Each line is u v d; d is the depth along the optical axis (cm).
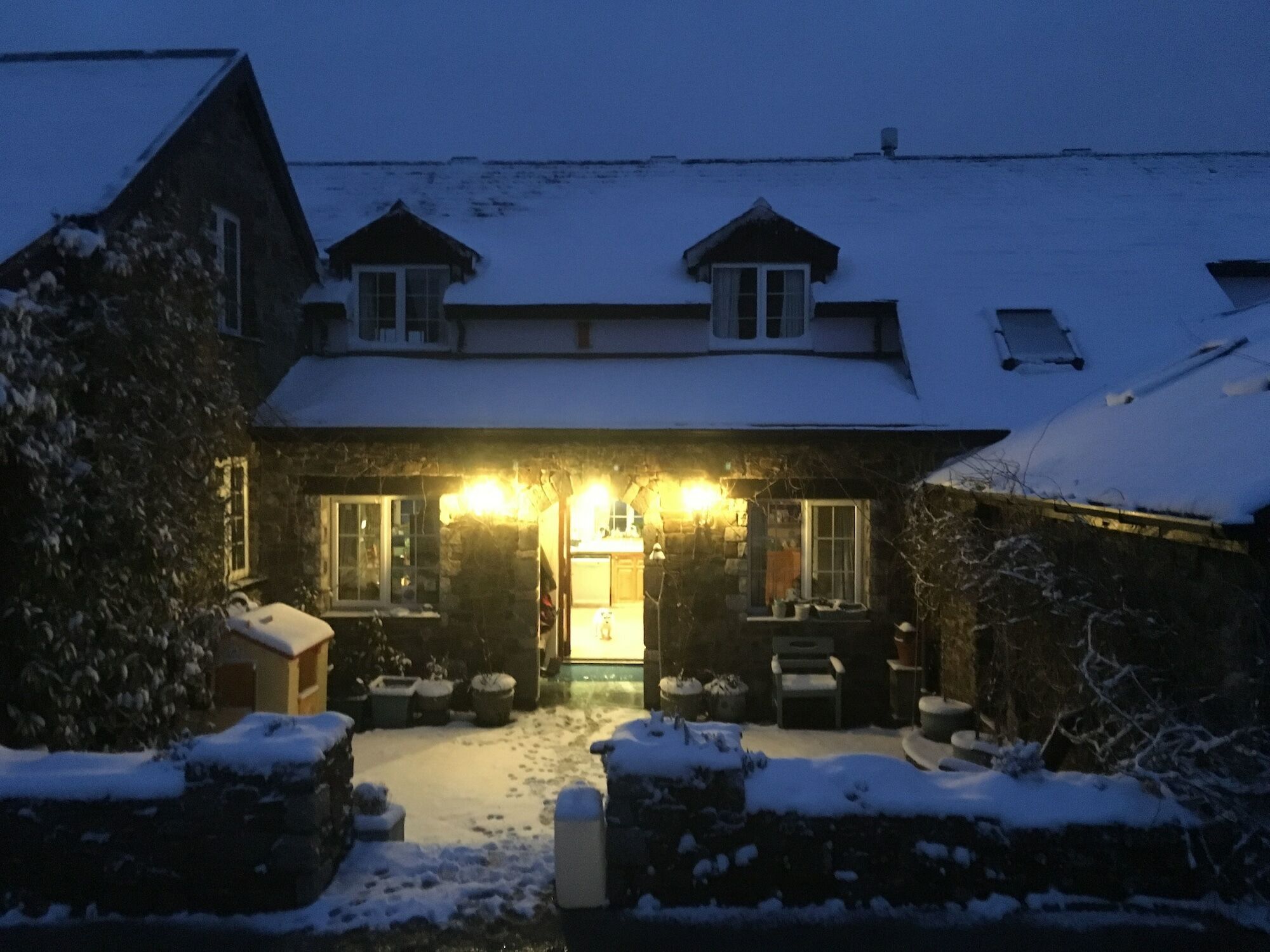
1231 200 1223
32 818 465
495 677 915
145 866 466
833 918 452
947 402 941
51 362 587
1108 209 1211
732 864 465
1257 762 438
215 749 471
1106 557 584
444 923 455
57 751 601
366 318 1084
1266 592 438
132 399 679
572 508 1494
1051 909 454
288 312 1029
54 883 465
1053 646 660
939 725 811
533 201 1252
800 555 981
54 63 903
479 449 945
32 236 624
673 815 466
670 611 948
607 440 932
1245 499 425
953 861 461
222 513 809
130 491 660
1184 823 456
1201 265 1101
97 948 433
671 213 1214
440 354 1064
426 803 690
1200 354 751
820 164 1348
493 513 950
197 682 734
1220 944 424
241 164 922
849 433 912
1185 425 589
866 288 1066
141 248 686
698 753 470
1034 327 1027
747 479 941
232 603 809
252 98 920
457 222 1200
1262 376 577
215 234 884
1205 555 484
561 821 468
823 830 464
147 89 848
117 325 655
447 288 1070
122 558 659
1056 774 494
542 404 957
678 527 945
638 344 1060
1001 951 422
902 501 930
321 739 497
